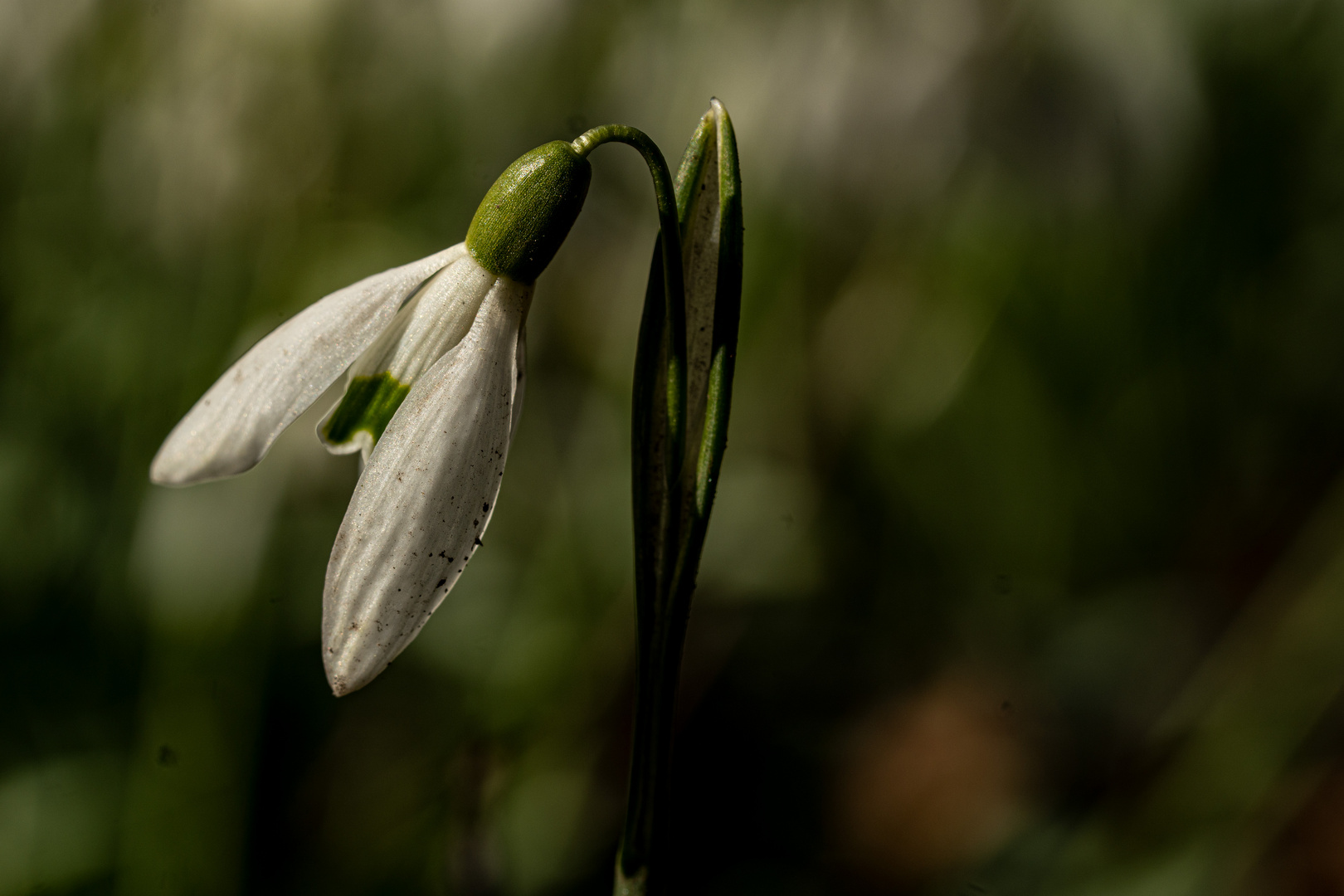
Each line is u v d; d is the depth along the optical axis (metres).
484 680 0.35
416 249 0.40
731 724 0.37
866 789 0.35
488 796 0.26
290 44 0.37
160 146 0.37
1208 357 0.45
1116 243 0.42
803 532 0.40
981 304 0.42
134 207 0.39
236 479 0.32
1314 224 0.44
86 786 0.32
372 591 0.22
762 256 0.38
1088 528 0.44
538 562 0.38
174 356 0.37
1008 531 0.43
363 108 0.39
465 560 0.22
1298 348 0.47
